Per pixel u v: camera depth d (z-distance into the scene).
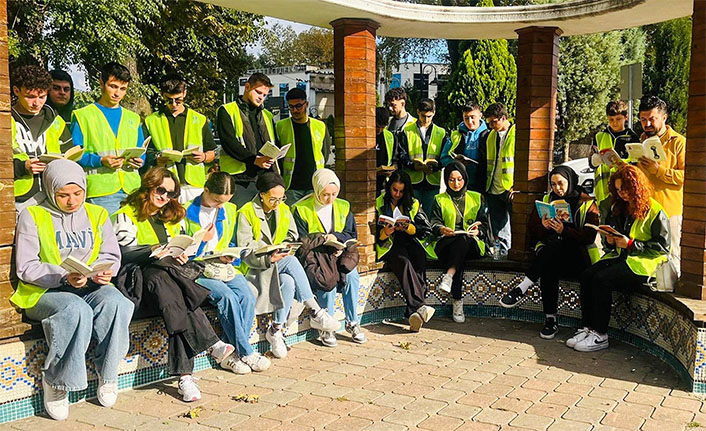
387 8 6.00
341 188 6.35
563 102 22.16
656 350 5.35
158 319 4.72
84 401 4.36
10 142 4.02
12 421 4.02
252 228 5.30
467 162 7.43
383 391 4.61
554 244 6.03
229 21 15.85
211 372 5.00
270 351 5.44
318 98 25.11
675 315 4.98
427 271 6.72
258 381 4.81
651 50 22.66
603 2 5.85
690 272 4.87
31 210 4.12
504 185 7.19
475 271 6.72
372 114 6.36
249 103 6.27
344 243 5.63
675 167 5.59
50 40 9.98
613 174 5.45
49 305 4.02
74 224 4.25
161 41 14.23
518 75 6.60
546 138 6.55
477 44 18.03
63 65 10.44
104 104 5.58
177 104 6.09
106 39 10.33
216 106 18.84
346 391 4.60
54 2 9.73
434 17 6.29
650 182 5.71
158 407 4.29
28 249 4.04
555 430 3.95
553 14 6.12
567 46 21.62
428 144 7.43
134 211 4.68
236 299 4.91
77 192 4.17
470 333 6.12
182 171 6.09
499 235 7.48
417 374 4.97
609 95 22.34
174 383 4.72
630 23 6.30
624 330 5.80
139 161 5.34
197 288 4.55
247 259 5.16
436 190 7.44
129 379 4.58
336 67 6.29
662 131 5.69
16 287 4.09
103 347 4.23
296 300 5.53
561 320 6.35
